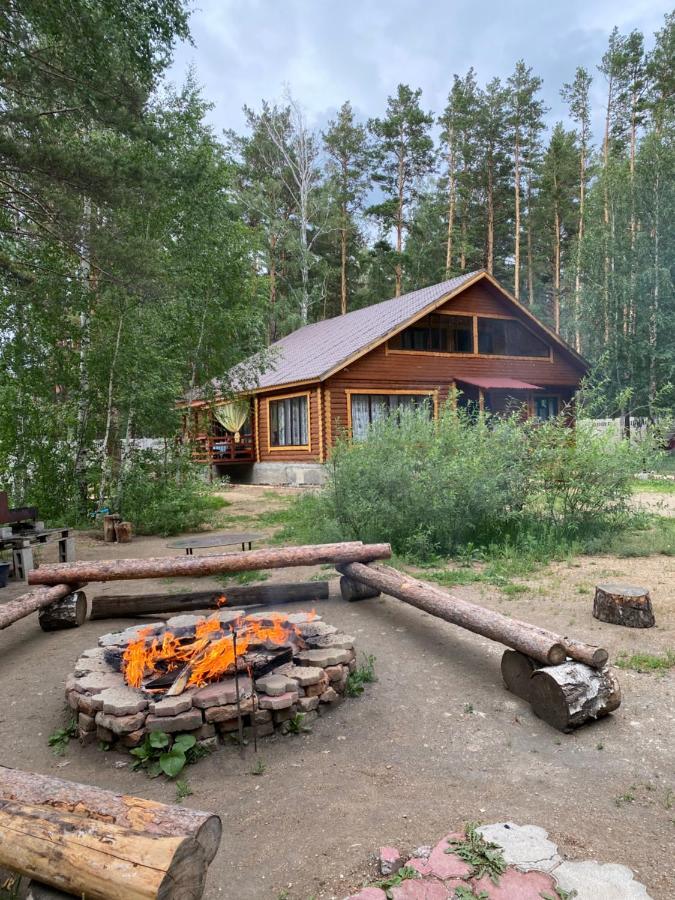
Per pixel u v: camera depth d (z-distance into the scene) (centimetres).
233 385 1839
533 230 3684
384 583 522
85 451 1244
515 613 517
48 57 816
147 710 309
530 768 280
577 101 3462
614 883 197
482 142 3538
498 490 821
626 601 475
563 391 2297
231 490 1897
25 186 880
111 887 161
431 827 235
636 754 289
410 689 375
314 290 3388
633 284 2256
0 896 181
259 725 318
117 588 691
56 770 296
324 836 233
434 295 2017
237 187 3288
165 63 906
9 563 722
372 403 1870
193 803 261
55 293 1019
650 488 1431
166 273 1040
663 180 2323
